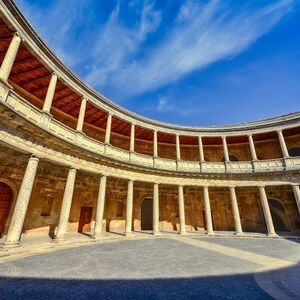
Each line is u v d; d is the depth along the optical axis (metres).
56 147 14.27
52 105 20.03
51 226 17.55
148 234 20.73
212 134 26.25
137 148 27.89
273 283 6.96
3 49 13.56
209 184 23.70
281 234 21.58
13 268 7.84
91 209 21.45
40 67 15.15
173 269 8.63
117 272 8.01
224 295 5.94
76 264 8.92
